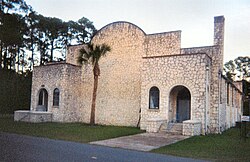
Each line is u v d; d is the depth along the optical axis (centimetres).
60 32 4184
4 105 3269
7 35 3014
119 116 2320
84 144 1221
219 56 1978
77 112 2536
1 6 2856
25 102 3372
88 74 2566
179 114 2044
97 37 2542
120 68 2373
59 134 1542
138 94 2244
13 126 1878
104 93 2441
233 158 979
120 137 1498
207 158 970
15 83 3378
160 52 2198
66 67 2456
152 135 1609
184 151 1105
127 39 2370
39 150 976
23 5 3216
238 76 5791
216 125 1914
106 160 847
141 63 2266
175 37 2148
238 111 3266
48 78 2556
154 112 1927
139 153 1033
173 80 1888
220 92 2027
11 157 810
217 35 2061
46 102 2672
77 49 2692
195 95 1797
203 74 1781
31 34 3947
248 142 1427
